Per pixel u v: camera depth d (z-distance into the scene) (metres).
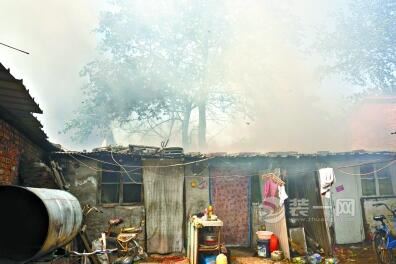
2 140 5.39
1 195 3.88
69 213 4.37
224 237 11.15
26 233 3.83
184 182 11.09
